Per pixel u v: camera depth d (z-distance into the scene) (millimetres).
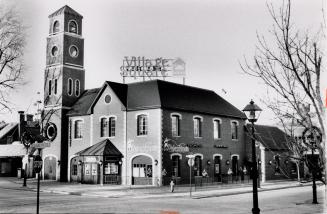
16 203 25172
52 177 48406
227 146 47531
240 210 22281
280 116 9719
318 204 25234
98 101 45125
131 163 41594
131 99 43156
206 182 43094
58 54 49281
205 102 46500
